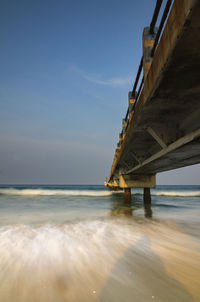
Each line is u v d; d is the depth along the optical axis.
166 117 5.77
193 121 5.34
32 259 4.62
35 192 36.59
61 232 7.35
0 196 29.59
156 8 4.32
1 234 7.02
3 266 4.22
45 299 3.00
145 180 18.84
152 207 16.72
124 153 12.86
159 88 4.00
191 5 2.19
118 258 4.71
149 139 8.87
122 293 3.17
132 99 8.50
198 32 2.52
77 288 3.33
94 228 8.11
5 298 3.02
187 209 15.27
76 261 4.52
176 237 6.68
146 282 3.54
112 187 54.44
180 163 10.38
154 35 5.00
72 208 15.78
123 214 12.45
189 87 3.96
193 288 3.32
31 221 9.84
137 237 6.65
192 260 4.60
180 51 2.87
